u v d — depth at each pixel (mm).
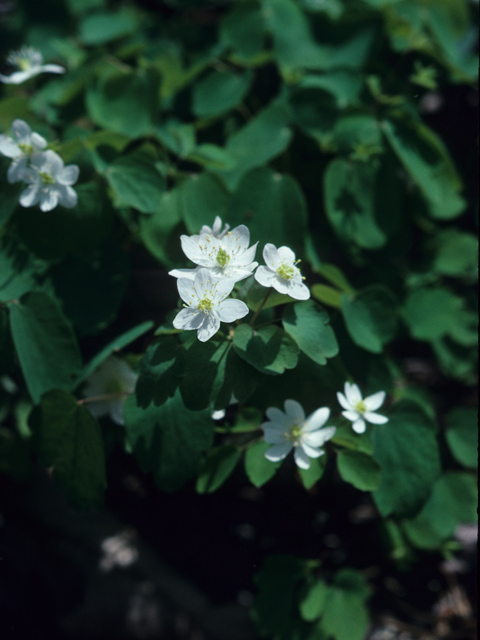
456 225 361
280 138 289
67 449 235
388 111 293
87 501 239
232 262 198
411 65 327
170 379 205
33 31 386
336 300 247
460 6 347
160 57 328
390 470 242
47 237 248
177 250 261
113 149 260
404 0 342
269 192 260
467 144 366
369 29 322
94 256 257
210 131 319
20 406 283
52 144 237
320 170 307
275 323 223
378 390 262
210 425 222
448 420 295
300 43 325
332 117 298
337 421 229
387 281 301
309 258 265
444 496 291
